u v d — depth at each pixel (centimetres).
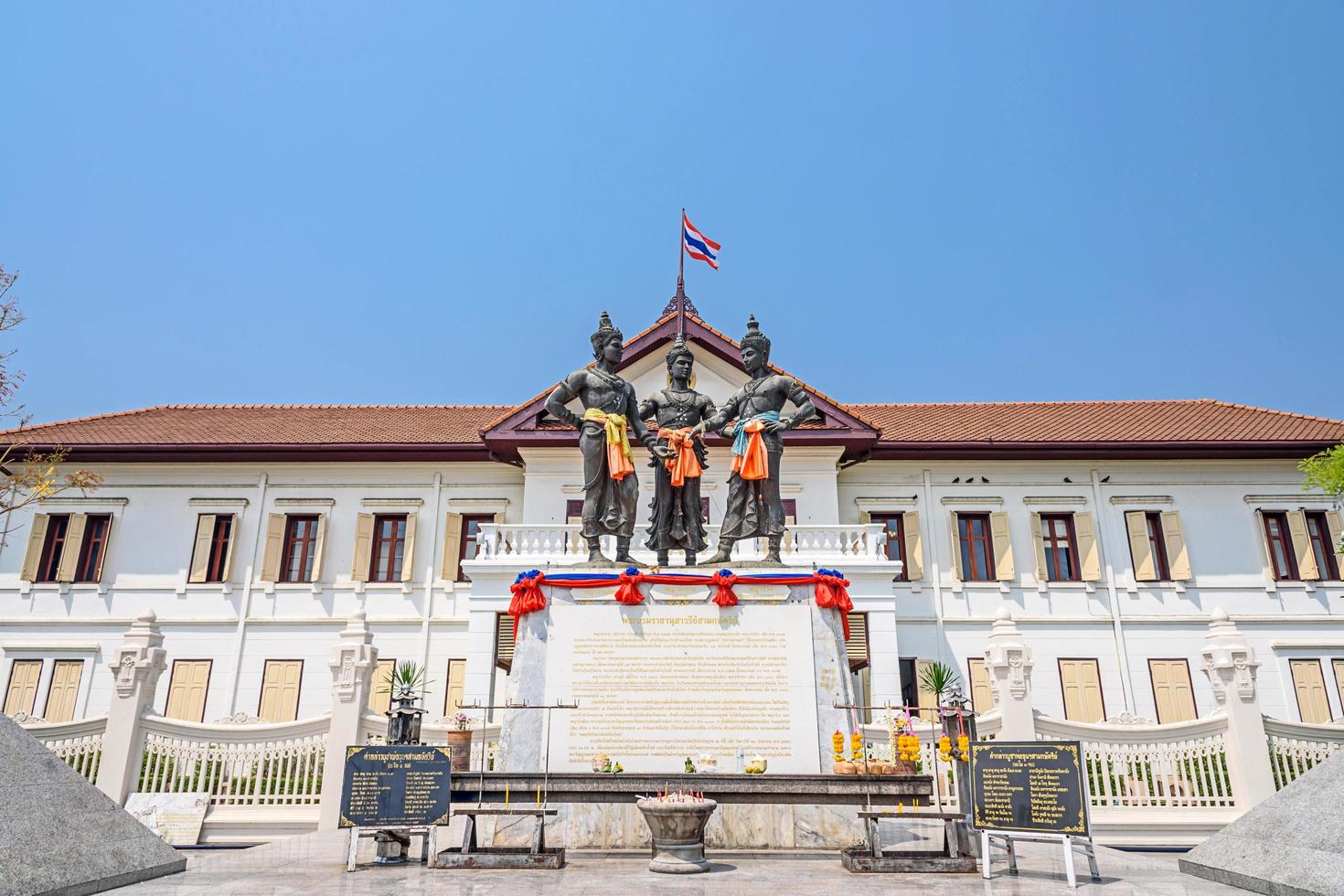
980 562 2623
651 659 1030
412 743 977
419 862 898
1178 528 2559
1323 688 2412
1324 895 671
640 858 908
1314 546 2572
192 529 2617
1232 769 1399
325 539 2609
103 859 759
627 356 2573
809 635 1041
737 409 1212
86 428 2786
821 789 934
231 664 2491
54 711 2431
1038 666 2477
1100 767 1424
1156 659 2469
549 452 2514
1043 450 2586
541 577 1064
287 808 1398
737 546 2119
